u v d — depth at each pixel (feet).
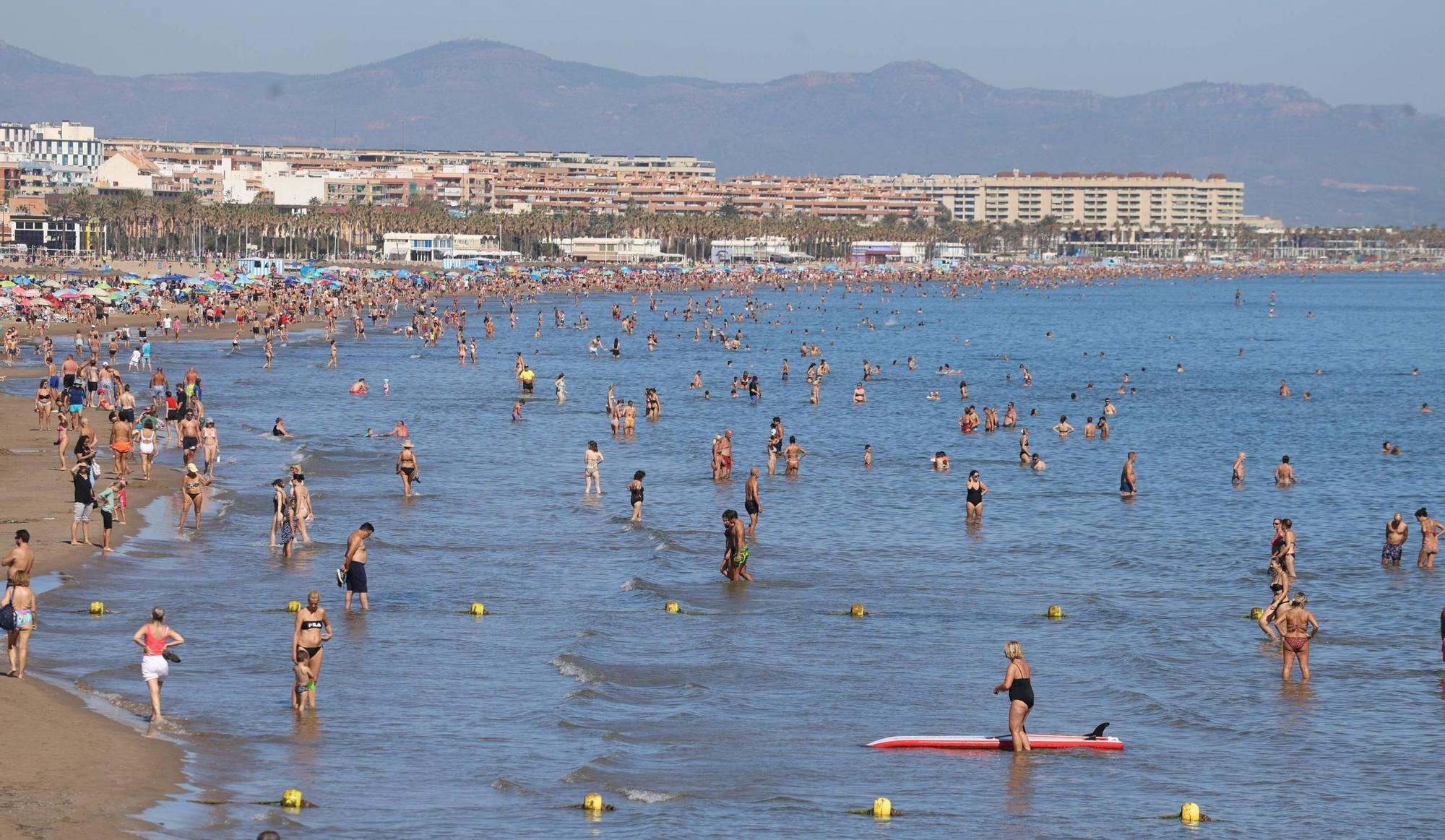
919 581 208.95
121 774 117.39
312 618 138.92
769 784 124.16
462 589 194.90
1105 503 279.69
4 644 158.51
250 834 106.83
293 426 370.73
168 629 133.69
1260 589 206.49
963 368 596.70
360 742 131.23
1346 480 314.14
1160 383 549.95
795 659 165.07
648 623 179.32
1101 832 114.93
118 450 269.85
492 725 137.80
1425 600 200.03
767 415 421.59
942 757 133.28
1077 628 181.37
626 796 119.65
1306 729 142.82
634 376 538.06
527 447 344.08
